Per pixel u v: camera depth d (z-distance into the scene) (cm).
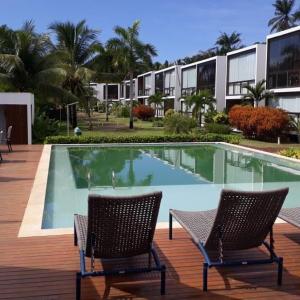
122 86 7469
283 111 2300
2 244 504
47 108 3162
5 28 2592
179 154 1811
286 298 373
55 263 443
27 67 2525
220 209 380
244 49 2902
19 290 380
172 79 4653
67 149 1922
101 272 370
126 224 374
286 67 2411
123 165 1494
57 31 3244
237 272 424
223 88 3431
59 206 876
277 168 1437
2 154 1566
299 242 508
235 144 2139
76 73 3150
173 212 500
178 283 400
